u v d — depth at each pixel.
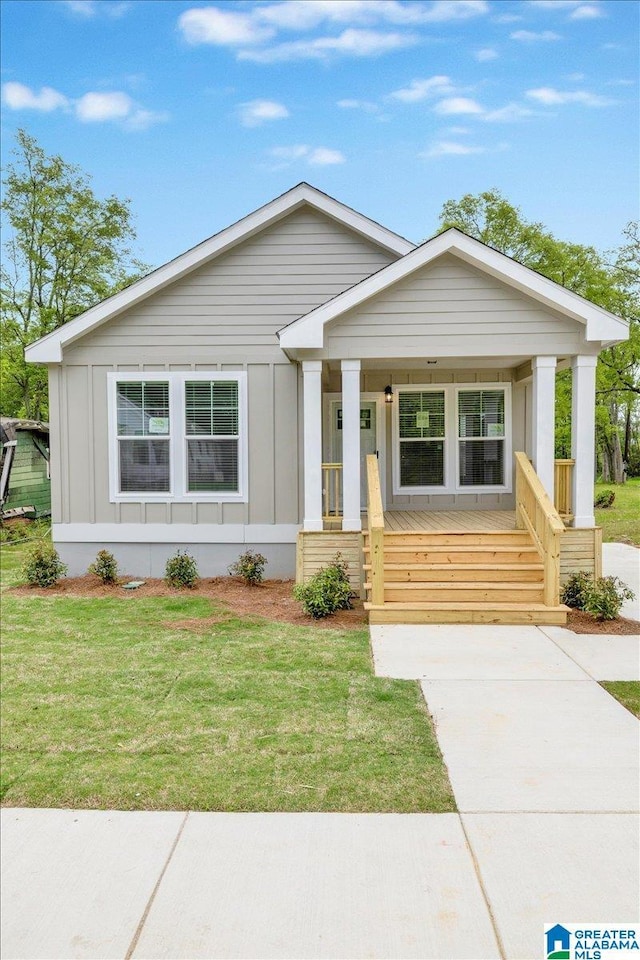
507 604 7.46
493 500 10.95
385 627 7.14
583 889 2.78
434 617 7.29
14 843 3.13
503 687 5.27
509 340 8.36
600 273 21.31
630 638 6.73
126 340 9.95
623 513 21.12
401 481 10.98
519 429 10.88
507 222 22.44
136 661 5.91
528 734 4.36
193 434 9.97
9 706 4.84
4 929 2.56
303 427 9.52
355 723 4.50
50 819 3.33
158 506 10.02
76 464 10.08
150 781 3.70
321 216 9.94
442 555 8.11
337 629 7.06
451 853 3.03
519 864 2.95
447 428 10.91
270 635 6.79
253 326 9.93
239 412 9.91
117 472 10.04
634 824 3.28
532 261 22.38
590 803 3.48
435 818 3.33
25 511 16.72
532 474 8.27
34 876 2.88
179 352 9.94
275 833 3.20
